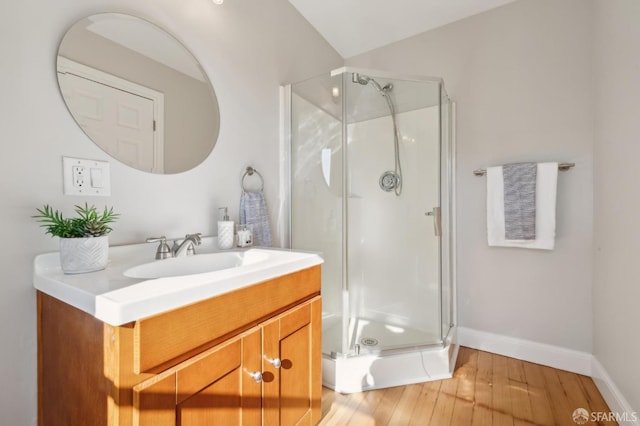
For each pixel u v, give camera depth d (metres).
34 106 0.88
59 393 0.79
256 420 0.89
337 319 1.85
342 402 1.50
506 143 2.01
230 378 0.81
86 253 0.85
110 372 0.61
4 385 0.83
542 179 1.82
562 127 1.84
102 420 0.64
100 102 1.03
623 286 1.34
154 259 1.11
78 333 0.72
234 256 1.28
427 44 2.32
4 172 0.83
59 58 0.93
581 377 1.73
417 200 2.13
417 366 1.70
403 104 2.11
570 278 1.82
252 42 1.68
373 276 2.30
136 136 1.13
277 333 0.97
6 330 0.83
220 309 0.79
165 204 1.23
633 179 1.26
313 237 1.92
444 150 2.05
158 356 0.64
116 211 1.07
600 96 1.63
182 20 1.31
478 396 1.55
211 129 1.43
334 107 1.97
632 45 1.27
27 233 0.87
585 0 1.79
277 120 1.86
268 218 1.71
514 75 1.99
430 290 2.10
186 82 1.32
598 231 1.66
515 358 1.96
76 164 0.97
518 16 1.98
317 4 2.02
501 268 2.03
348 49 2.56
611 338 1.47
